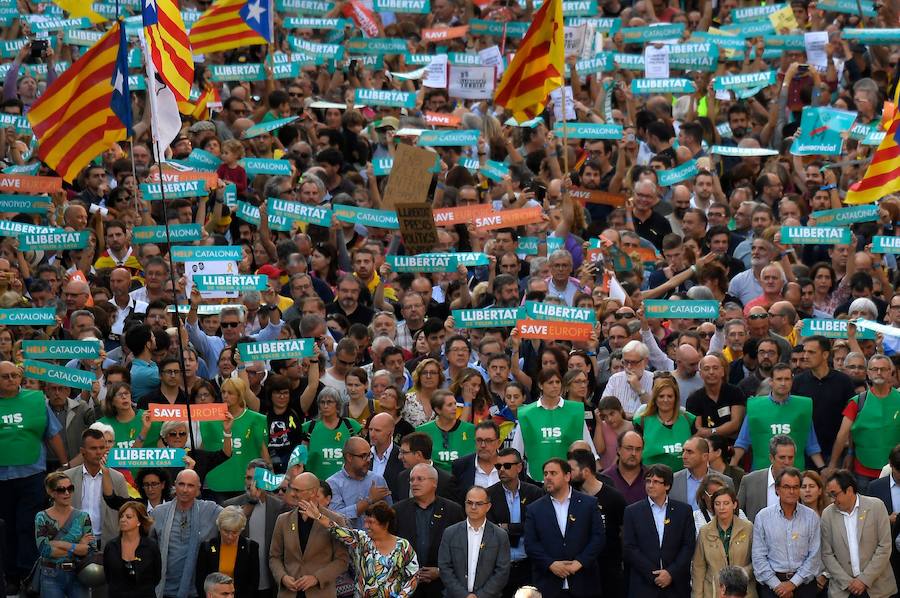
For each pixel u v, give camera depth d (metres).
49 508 45.91
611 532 45.44
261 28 71.62
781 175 67.81
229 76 72.50
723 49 76.56
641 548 44.44
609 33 80.88
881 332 49.69
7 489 48.12
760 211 60.50
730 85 71.69
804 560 43.91
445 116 69.44
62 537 45.28
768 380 48.69
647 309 51.84
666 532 44.34
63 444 49.47
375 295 57.22
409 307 54.88
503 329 53.75
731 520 44.22
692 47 73.75
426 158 60.75
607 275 55.00
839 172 68.56
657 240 62.84
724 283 57.31
